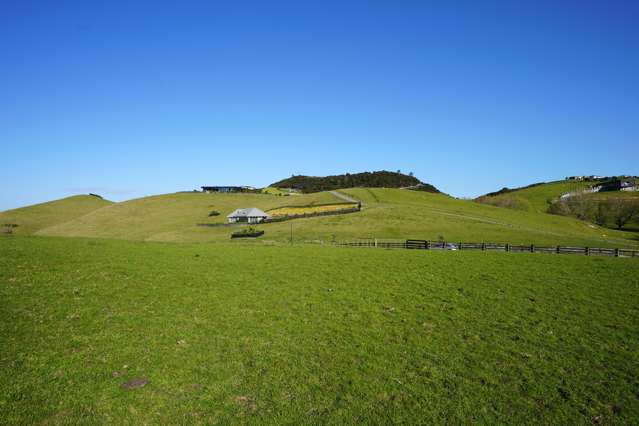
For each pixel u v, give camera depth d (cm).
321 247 4744
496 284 2828
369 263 3562
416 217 9462
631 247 7038
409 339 1908
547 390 1477
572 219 12306
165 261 3453
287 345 1834
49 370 1534
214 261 3559
